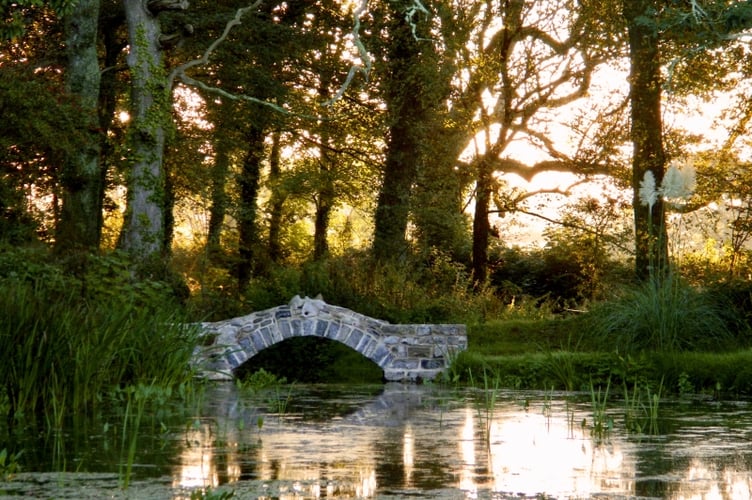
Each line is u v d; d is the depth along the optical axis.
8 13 17.00
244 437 8.95
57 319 10.63
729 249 24.98
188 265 26.08
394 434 9.26
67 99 19.30
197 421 9.59
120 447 8.23
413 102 28.09
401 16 27.16
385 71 27.75
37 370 10.27
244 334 16.59
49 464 7.32
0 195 19.27
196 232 30.28
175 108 28.23
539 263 33.75
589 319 18.64
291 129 29.28
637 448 8.38
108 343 11.48
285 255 33.78
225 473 7.00
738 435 9.27
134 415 10.55
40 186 22.62
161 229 22.86
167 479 6.73
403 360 17.12
